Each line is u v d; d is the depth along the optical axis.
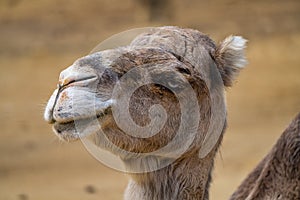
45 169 30.39
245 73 45.47
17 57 51.16
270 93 42.16
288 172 11.38
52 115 10.07
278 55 48.66
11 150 33.81
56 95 10.13
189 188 11.15
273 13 56.50
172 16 57.72
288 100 40.94
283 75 45.19
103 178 28.42
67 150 33.50
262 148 32.62
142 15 58.44
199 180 11.22
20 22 58.28
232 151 32.19
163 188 11.03
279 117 38.12
